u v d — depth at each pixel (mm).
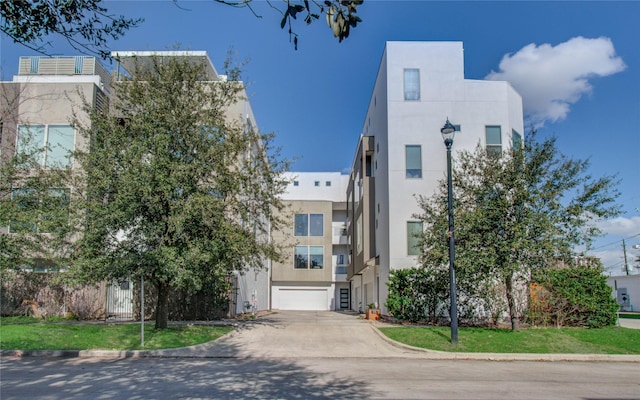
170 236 16609
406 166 23047
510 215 16375
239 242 17031
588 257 18953
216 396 8516
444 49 23828
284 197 50031
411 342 15781
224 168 17406
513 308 17406
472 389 9422
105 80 26281
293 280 44375
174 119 17062
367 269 30109
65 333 16094
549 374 11531
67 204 16609
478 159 17594
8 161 18953
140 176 15258
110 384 9633
